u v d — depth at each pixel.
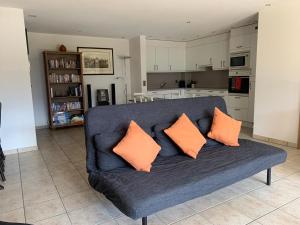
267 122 4.34
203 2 3.67
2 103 3.87
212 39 6.63
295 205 2.25
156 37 6.78
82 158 3.69
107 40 6.71
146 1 3.57
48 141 4.70
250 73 5.39
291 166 3.18
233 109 5.92
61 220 2.08
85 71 6.43
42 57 5.86
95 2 3.58
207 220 2.04
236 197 2.41
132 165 2.15
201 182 1.93
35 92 5.86
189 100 3.06
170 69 7.50
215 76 7.30
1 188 2.67
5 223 1.45
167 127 2.64
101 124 2.36
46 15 4.26
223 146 2.80
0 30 3.74
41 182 2.85
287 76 3.94
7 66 3.85
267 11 4.07
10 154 3.92
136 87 6.91
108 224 2.02
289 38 3.84
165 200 1.73
